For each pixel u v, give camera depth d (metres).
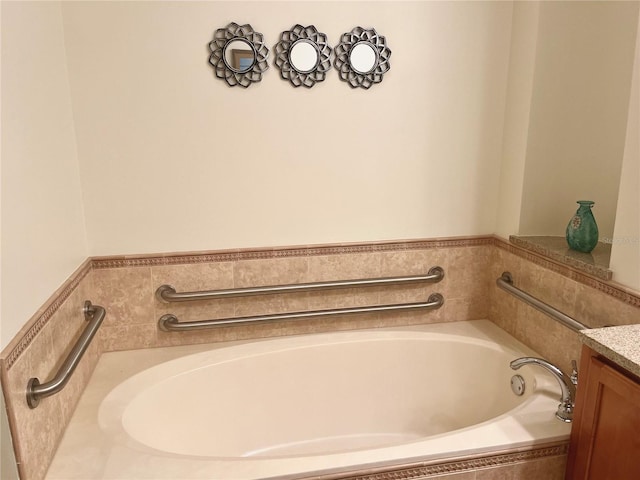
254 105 1.88
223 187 1.93
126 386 1.72
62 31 1.67
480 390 2.07
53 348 1.38
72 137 1.72
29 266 1.24
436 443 1.42
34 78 1.37
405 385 2.13
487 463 1.42
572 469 1.44
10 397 1.06
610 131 2.00
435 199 2.15
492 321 2.29
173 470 1.30
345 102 1.96
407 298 2.22
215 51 1.80
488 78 2.08
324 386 2.07
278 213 2.00
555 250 1.85
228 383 1.93
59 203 1.54
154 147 1.84
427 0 1.96
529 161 2.00
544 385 1.73
